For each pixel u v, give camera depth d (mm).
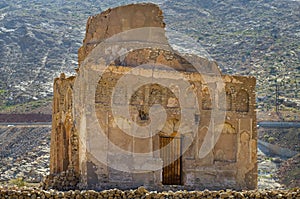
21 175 107062
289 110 177875
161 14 64438
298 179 98312
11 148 145750
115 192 49406
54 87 71562
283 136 146000
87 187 56656
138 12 62969
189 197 49906
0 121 178625
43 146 144500
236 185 63438
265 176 105812
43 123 172625
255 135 65250
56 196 48500
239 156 64250
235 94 64938
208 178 62281
